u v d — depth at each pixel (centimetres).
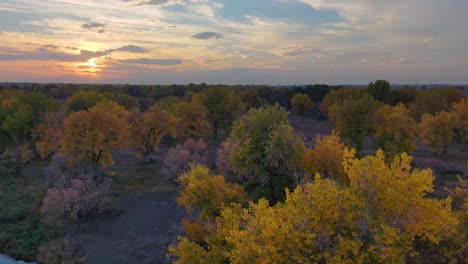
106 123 4000
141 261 2359
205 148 4797
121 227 2920
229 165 3741
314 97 12462
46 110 5738
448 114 5131
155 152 6106
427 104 7019
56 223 2917
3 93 8138
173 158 4222
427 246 1277
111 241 2667
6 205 3372
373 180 1198
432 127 5162
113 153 5988
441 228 1126
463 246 1170
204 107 6188
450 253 1184
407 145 4416
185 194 2239
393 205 1166
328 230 1170
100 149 3956
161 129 5156
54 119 5122
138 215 3177
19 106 5509
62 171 4216
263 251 1098
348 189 1257
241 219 1559
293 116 10925
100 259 2397
